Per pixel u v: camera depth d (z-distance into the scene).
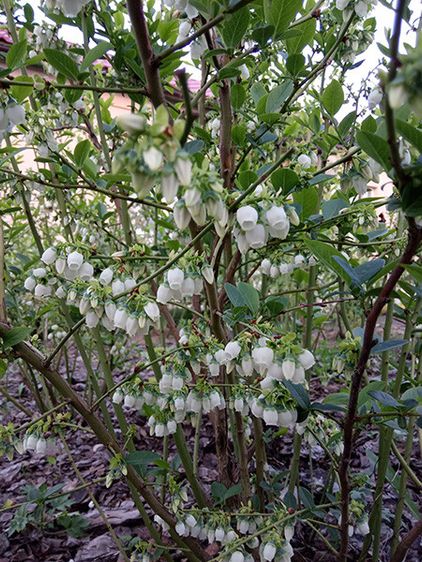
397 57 0.09
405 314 0.23
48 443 0.22
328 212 0.24
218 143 0.25
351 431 0.16
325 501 0.29
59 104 0.24
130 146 0.11
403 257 0.12
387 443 0.24
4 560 0.29
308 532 0.30
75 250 0.21
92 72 0.25
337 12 0.24
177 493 0.22
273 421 0.18
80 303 0.19
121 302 0.19
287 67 0.21
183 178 0.10
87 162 0.25
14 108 0.18
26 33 0.26
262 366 0.17
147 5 0.29
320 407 0.17
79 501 0.34
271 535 0.20
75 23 0.25
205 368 0.25
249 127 0.26
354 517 0.24
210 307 0.21
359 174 0.20
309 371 0.28
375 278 0.15
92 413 0.21
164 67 0.23
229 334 0.28
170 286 0.18
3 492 0.36
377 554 0.25
